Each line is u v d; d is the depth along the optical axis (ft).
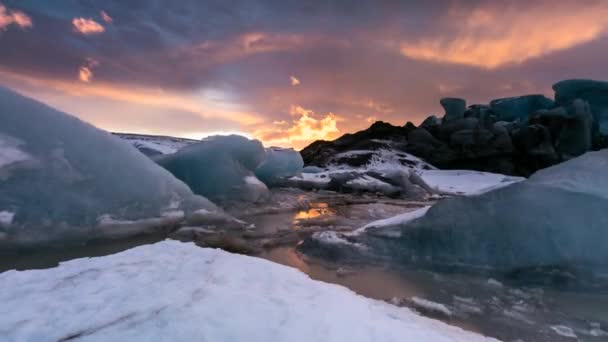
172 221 28.60
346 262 19.92
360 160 114.11
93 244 22.29
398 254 20.11
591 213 16.83
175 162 47.55
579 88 112.06
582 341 10.78
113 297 9.52
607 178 17.74
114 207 25.36
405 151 123.95
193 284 10.78
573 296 14.70
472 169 107.76
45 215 21.29
